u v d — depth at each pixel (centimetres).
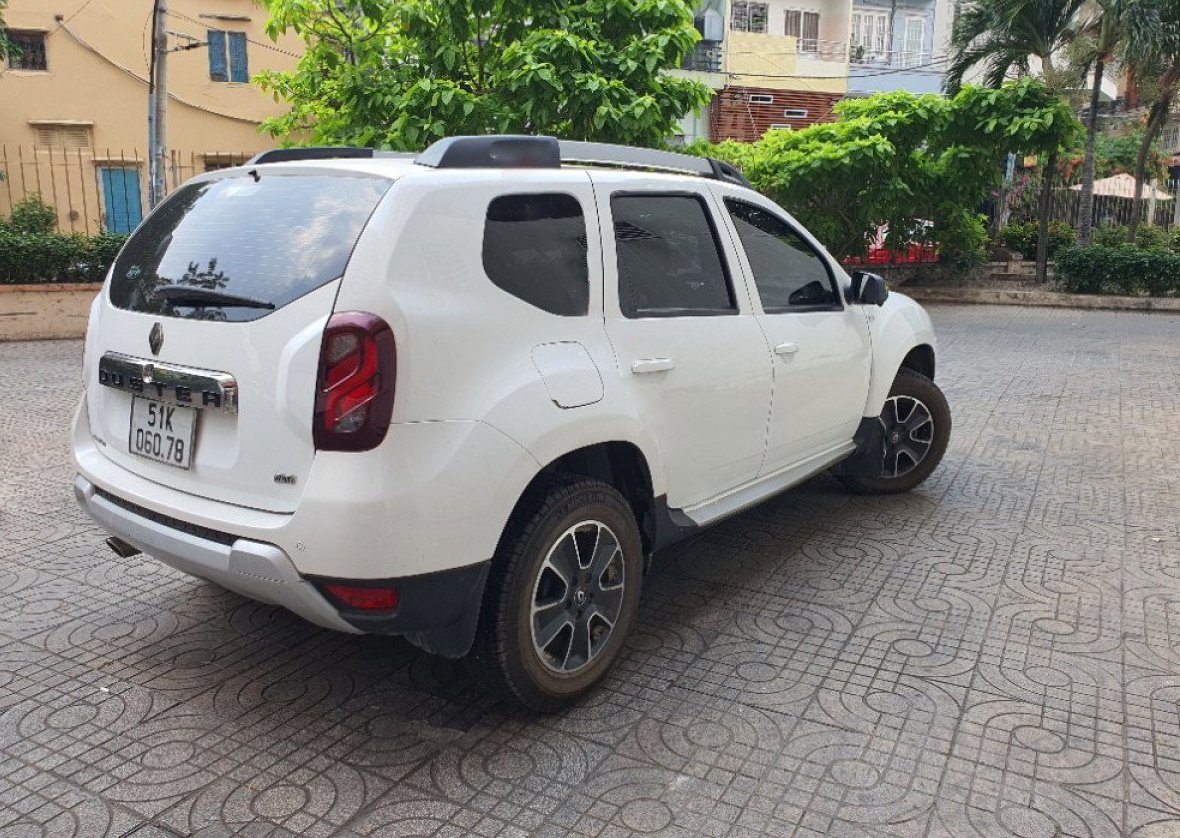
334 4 1045
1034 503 552
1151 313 1695
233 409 276
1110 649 366
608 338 325
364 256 265
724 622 390
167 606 401
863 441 509
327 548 258
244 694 330
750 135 2891
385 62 970
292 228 288
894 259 1952
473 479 272
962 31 1838
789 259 446
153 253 326
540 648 304
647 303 350
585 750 297
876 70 3039
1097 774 285
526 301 299
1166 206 2681
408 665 353
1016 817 265
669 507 364
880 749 298
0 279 1248
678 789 278
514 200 305
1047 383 953
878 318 515
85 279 1306
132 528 306
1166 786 279
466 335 276
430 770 286
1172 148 3106
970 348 1212
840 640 374
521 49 866
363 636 376
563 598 311
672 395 350
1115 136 2875
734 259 402
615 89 865
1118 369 1041
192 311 292
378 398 256
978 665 353
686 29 922
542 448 291
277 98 1125
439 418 267
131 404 319
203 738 302
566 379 302
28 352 1130
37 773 283
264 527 266
